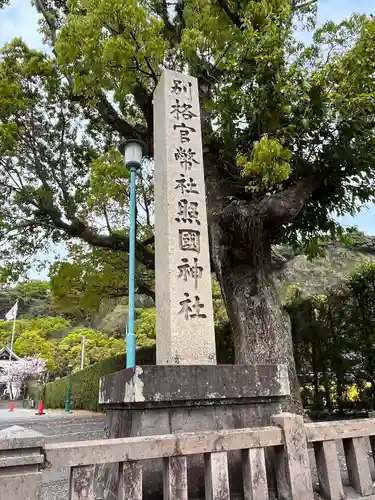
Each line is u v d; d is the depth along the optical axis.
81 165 11.81
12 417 16.70
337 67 6.55
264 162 5.97
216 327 11.27
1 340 42.44
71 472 2.09
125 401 2.83
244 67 6.60
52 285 11.09
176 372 2.87
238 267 7.48
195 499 2.69
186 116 4.71
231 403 3.07
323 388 9.58
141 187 12.16
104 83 7.77
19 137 10.23
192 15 8.34
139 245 10.25
